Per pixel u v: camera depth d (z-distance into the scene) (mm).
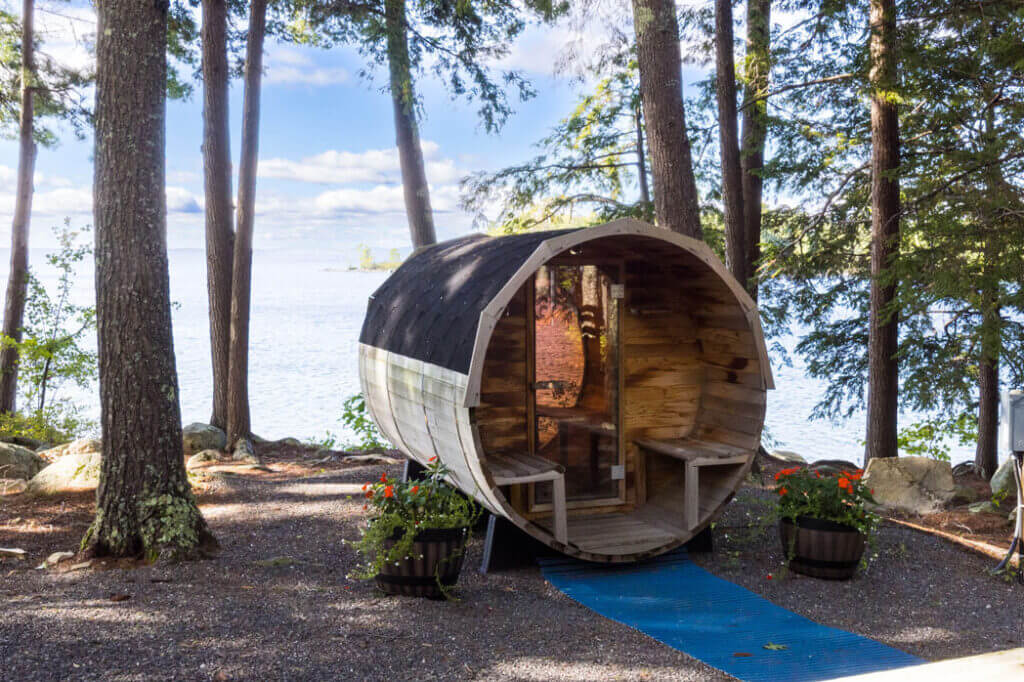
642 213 14789
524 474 6203
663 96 9836
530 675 4449
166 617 5105
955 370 11531
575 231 6102
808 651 4898
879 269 10047
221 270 13016
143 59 6238
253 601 5496
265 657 4531
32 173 14969
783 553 6824
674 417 7660
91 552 6387
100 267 6344
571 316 7277
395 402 7465
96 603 5340
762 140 13250
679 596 5941
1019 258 8594
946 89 9125
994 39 8555
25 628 4820
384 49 13367
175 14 13820
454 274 7141
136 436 6426
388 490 5699
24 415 14953
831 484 6391
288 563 6469
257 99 11875
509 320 7074
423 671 4453
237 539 7191
